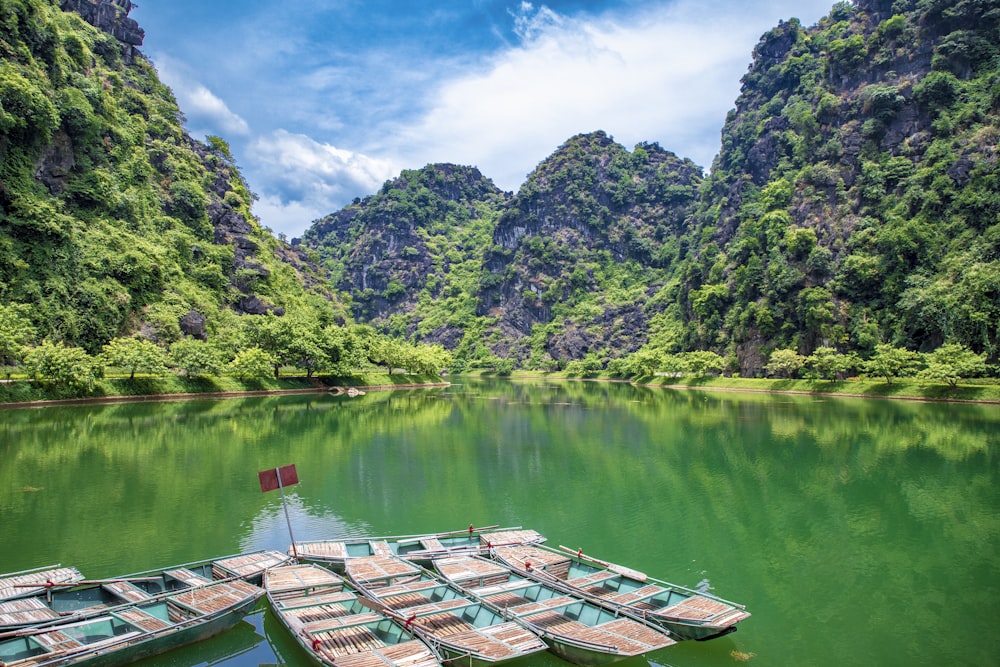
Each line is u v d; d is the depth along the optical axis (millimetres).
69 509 33969
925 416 77125
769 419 76188
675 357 169250
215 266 141125
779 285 139000
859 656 19453
